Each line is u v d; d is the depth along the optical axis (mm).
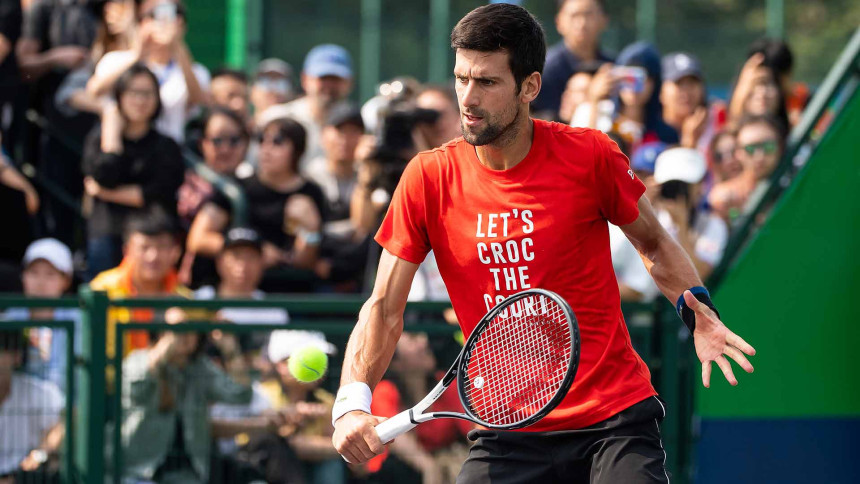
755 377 9461
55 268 9711
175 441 8383
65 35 11867
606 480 5262
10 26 11016
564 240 5320
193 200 11367
